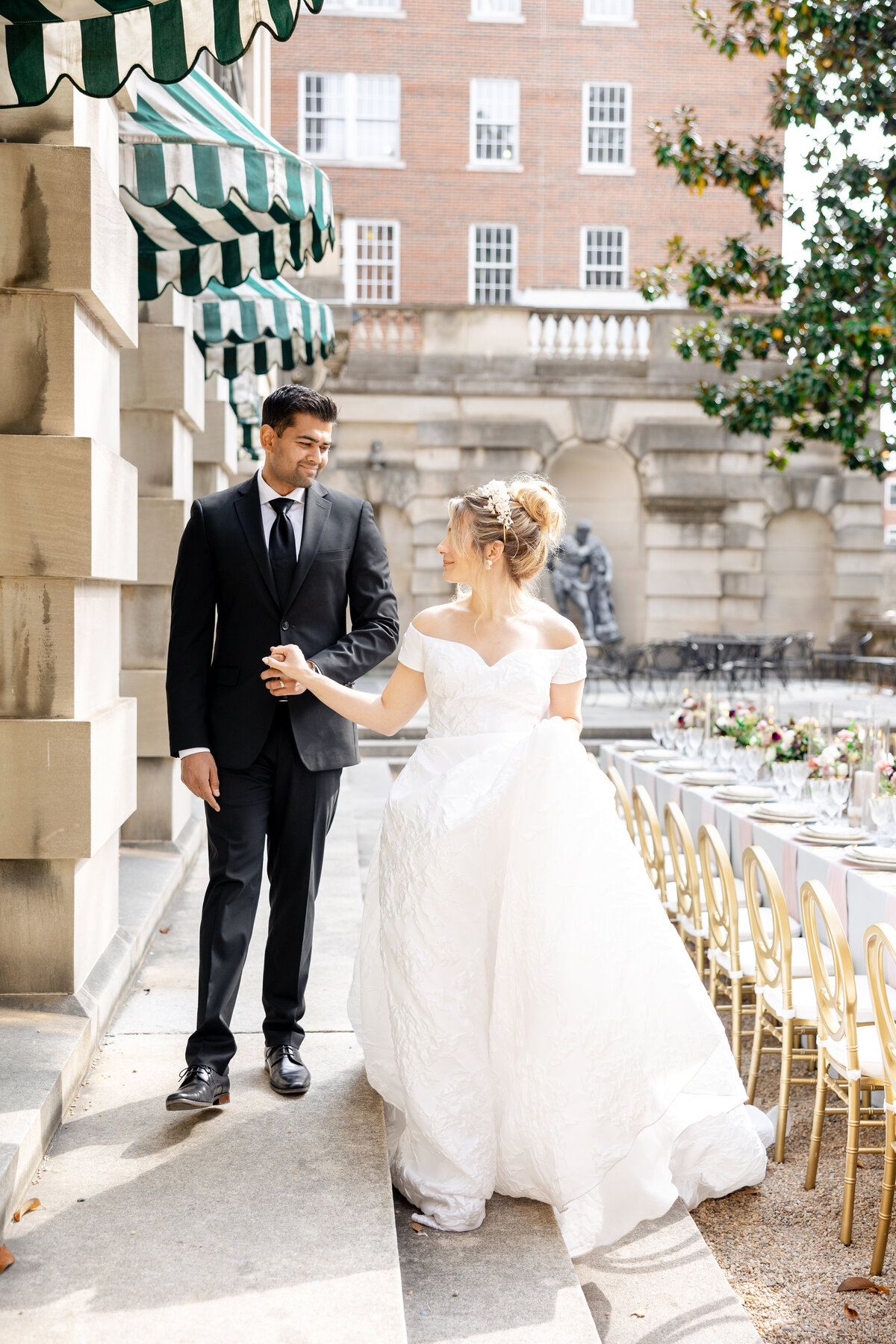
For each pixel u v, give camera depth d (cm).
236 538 291
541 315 1880
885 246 1027
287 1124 274
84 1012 310
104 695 349
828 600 1967
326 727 297
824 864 425
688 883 473
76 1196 236
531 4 2128
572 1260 287
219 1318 194
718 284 1181
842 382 1088
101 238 317
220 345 679
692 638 1773
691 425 1897
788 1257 309
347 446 1861
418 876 267
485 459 1873
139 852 537
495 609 285
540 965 259
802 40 980
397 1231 257
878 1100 396
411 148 2122
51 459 305
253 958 420
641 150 2150
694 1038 259
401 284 2130
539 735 264
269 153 377
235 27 244
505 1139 266
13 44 256
